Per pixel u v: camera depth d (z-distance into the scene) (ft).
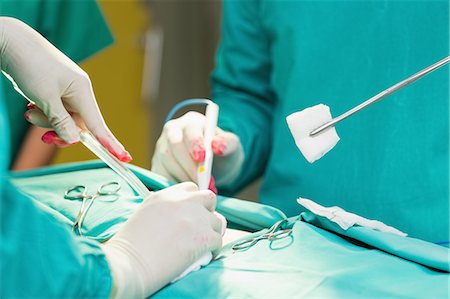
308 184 3.55
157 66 6.98
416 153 3.21
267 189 3.81
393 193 3.23
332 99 3.54
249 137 3.87
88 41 4.90
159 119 7.14
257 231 2.90
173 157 3.26
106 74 6.79
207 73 7.34
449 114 3.16
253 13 4.22
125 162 2.64
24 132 4.66
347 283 2.16
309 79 3.65
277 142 3.79
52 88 2.48
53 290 1.72
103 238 2.49
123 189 3.01
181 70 7.20
